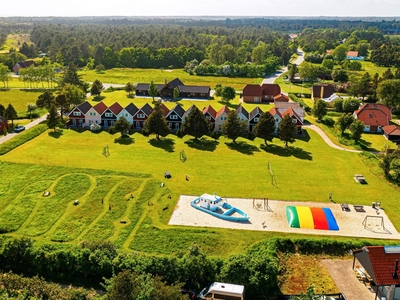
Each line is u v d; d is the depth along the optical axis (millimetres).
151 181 73562
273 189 71438
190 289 47000
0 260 51344
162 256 50844
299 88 166750
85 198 66938
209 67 196750
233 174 77375
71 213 62375
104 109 109062
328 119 111875
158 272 47281
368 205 66375
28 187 70250
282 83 177500
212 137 98688
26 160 82312
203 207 65000
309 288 41125
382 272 45562
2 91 152250
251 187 72125
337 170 79938
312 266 51969
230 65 195750
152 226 59188
